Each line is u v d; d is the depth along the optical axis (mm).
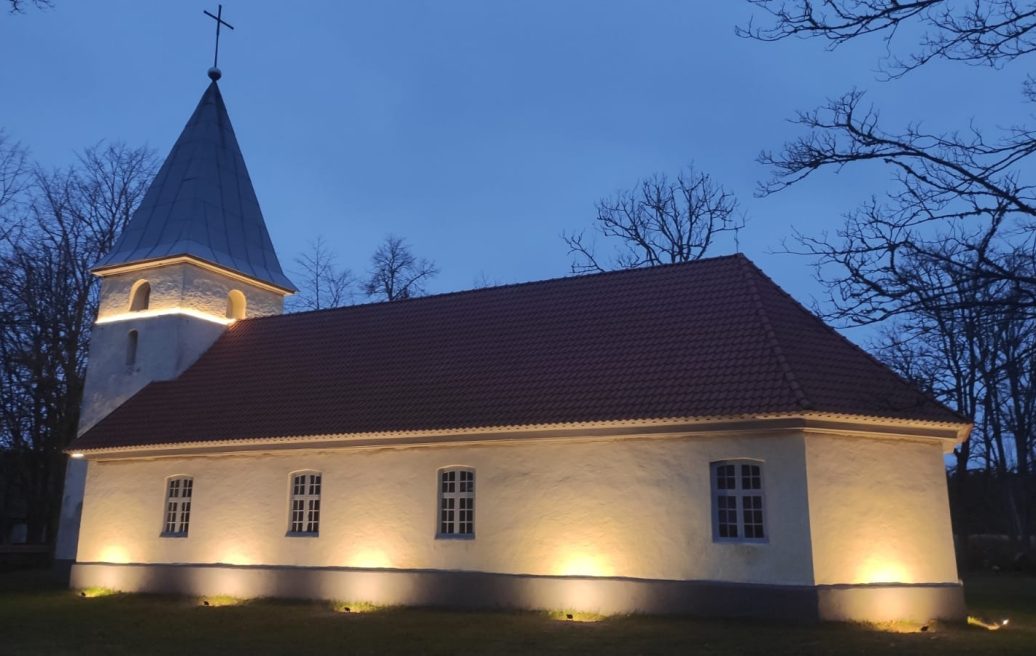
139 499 24797
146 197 30844
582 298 23469
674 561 17516
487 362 22203
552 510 18938
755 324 19609
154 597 22969
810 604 16078
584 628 16297
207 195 30328
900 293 9836
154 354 27812
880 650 13664
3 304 28391
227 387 25719
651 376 19188
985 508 42094
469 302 25375
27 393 34719
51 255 35469
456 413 20422
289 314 28734
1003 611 19781
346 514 21516
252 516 22812
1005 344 11391
